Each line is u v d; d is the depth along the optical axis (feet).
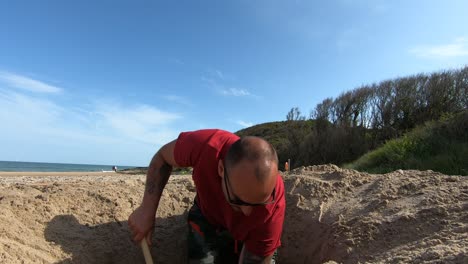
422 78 51.80
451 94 48.08
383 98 54.65
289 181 14.94
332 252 10.64
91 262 10.15
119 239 11.21
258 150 5.49
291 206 13.41
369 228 10.48
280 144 73.82
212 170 7.43
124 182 14.80
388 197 12.14
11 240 9.14
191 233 9.70
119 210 12.01
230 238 9.66
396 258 8.05
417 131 35.81
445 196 11.05
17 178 41.70
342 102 60.44
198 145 7.73
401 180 13.38
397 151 33.94
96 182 14.71
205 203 8.45
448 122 33.01
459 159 26.63
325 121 62.69
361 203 12.39
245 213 6.29
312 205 13.10
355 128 56.03
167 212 13.02
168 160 8.52
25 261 8.62
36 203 10.97
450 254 7.18
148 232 8.80
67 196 11.93
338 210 12.35
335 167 17.33
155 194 8.72
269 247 7.45
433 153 30.48
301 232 12.43
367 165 36.60
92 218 11.38
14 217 10.03
